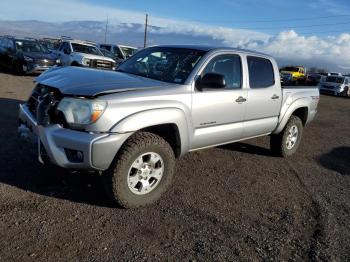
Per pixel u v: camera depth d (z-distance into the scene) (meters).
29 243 3.27
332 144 9.02
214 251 3.51
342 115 16.20
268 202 4.80
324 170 6.57
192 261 3.32
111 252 3.30
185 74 4.64
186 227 3.88
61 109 3.75
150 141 4.00
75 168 3.78
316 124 12.23
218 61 4.99
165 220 3.96
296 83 7.70
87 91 3.76
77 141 3.63
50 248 3.24
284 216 4.44
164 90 4.25
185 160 6.00
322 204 4.93
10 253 3.10
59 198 4.13
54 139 3.73
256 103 5.57
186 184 5.02
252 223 4.16
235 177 5.56
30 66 16.25
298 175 6.07
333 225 4.33
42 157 4.01
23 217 3.66
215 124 4.92
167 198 4.50
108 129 3.72
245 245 3.68
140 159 4.00
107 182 3.90
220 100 4.88
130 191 4.00
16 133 6.28
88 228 3.62
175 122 4.26
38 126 3.90
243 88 5.35
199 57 4.84
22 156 5.22
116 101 3.78
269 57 6.04
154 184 4.21
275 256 3.55
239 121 5.36
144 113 3.93
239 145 7.41
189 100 4.46
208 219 4.11
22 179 4.48
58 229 3.54
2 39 18.56
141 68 5.09
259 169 6.09
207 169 5.73
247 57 5.51
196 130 4.68
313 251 3.70
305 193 5.29
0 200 3.92
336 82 30.91
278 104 6.13
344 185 5.87
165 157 4.20
